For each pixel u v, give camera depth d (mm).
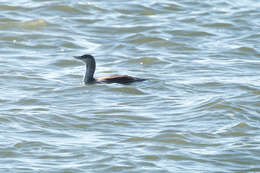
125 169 14688
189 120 18078
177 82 22234
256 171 14789
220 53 27078
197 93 21000
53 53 26562
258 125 17766
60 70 24125
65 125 17531
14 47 27078
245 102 19734
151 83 21906
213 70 24297
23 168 14586
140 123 17812
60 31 29656
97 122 17797
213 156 15547
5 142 16062
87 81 21969
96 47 27766
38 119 17828
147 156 15438
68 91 20922
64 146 15961
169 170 14703
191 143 16359
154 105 19531
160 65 25062
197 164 15102
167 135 16734
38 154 15445
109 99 20109
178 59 25984
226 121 18016
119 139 16531
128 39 28953
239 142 16422
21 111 18484
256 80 22750
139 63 25297
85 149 15766
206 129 17359
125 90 21062
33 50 26875
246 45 28281
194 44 28531
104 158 15227
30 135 16656
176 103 19719
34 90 21000
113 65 25031
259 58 26531
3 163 14859
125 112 18719
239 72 24062
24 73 23094
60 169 14602
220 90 21328
